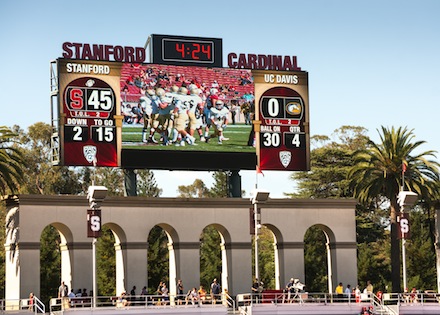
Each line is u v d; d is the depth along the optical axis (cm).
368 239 13250
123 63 8219
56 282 11744
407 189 9438
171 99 8338
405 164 9019
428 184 9312
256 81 8606
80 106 8044
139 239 8144
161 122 8281
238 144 8475
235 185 8562
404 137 9462
